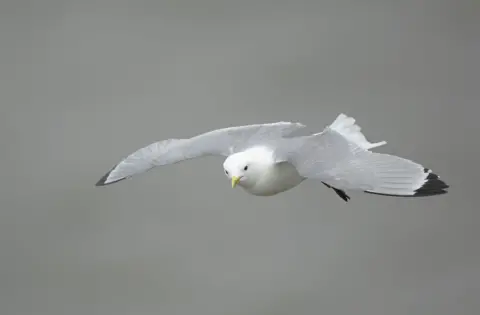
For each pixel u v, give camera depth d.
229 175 12.66
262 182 12.77
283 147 12.48
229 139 13.30
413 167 10.42
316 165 11.22
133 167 13.14
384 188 10.40
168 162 13.10
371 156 10.84
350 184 10.68
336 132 11.77
